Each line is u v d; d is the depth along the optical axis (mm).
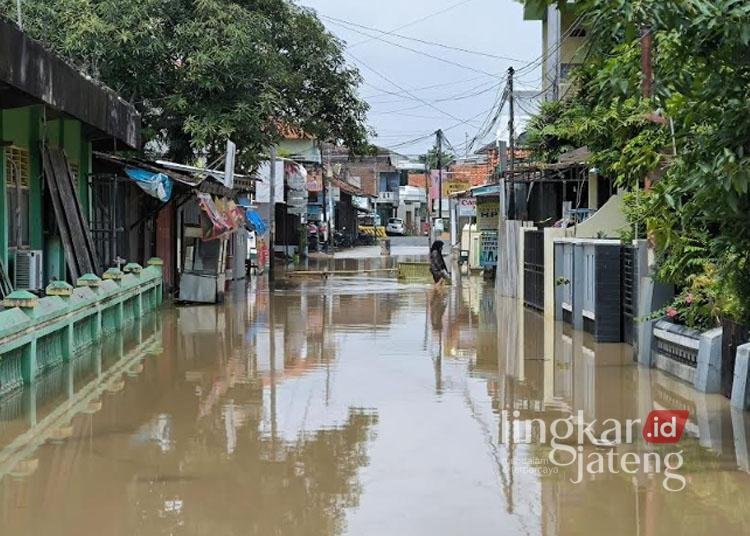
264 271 33312
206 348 13516
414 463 7129
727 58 5867
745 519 5797
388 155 84875
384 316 18406
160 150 24203
